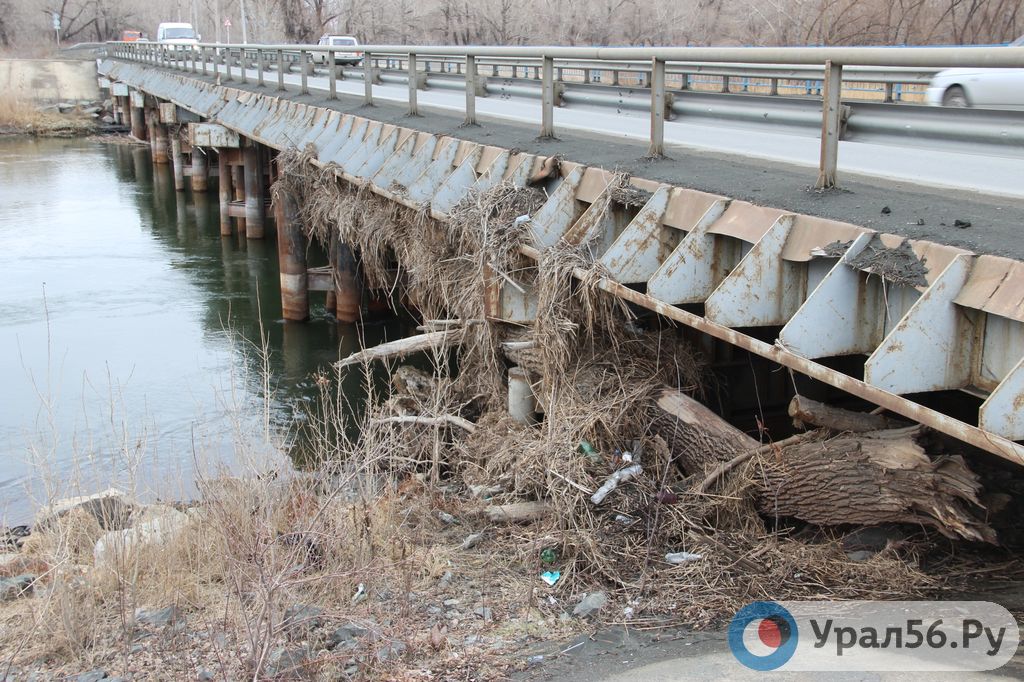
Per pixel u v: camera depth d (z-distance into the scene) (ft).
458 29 166.91
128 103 162.40
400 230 35.50
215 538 19.07
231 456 31.32
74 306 54.24
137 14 295.28
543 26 153.17
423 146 35.40
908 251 16.31
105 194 97.55
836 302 17.01
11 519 27.81
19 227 79.05
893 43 87.15
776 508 18.62
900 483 16.79
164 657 15.60
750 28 116.67
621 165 26.25
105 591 17.94
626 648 15.42
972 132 20.43
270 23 195.21
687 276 20.92
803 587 16.92
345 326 49.32
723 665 14.49
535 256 25.11
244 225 77.15
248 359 44.04
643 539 18.76
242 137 68.08
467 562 19.11
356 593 17.44
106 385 40.65
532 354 25.88
